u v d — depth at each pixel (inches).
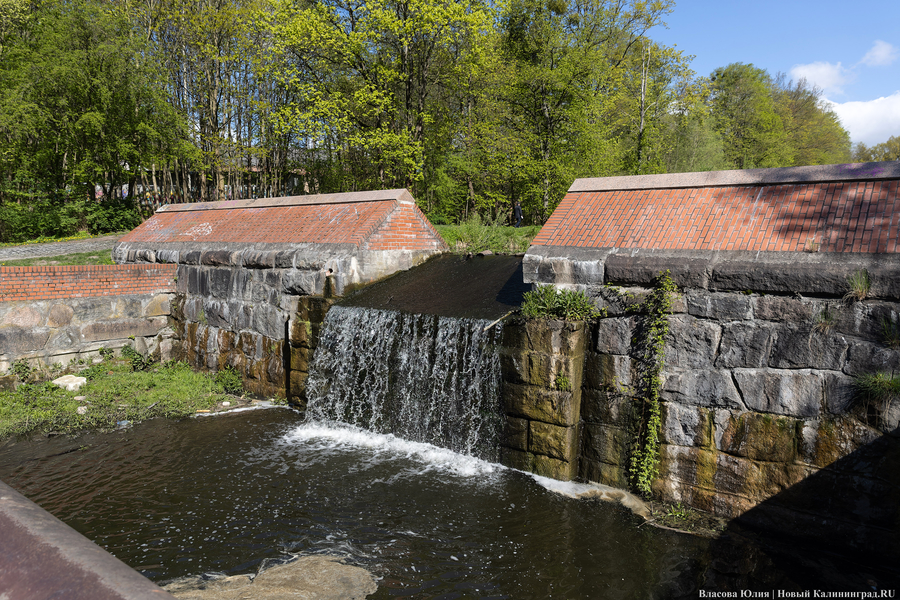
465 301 331.6
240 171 1174.3
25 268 392.5
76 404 365.1
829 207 232.7
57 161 991.0
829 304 207.3
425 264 434.0
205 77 1071.6
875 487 198.8
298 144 1105.4
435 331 306.2
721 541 216.7
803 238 225.0
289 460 295.4
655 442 241.9
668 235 256.7
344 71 840.9
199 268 449.4
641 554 210.2
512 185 903.1
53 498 253.0
